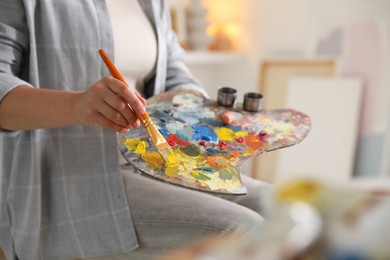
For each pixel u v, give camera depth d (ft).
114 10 3.12
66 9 2.67
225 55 7.39
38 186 2.62
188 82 3.68
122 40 3.09
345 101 6.52
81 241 2.73
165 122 2.78
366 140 6.46
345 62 6.55
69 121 2.34
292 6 7.09
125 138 2.56
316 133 6.80
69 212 2.72
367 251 0.78
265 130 2.82
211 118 2.91
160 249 2.64
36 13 2.61
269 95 7.38
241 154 2.57
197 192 2.77
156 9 3.47
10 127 2.42
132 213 2.67
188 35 7.26
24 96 2.34
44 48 2.64
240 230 2.38
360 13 6.30
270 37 7.46
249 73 7.82
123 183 2.80
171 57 3.79
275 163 7.24
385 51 6.09
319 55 6.84
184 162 2.43
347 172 6.55
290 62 7.07
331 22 6.64
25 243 2.69
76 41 2.71
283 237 0.84
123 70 3.16
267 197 0.93
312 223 0.83
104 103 2.25
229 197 3.00
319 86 6.76
